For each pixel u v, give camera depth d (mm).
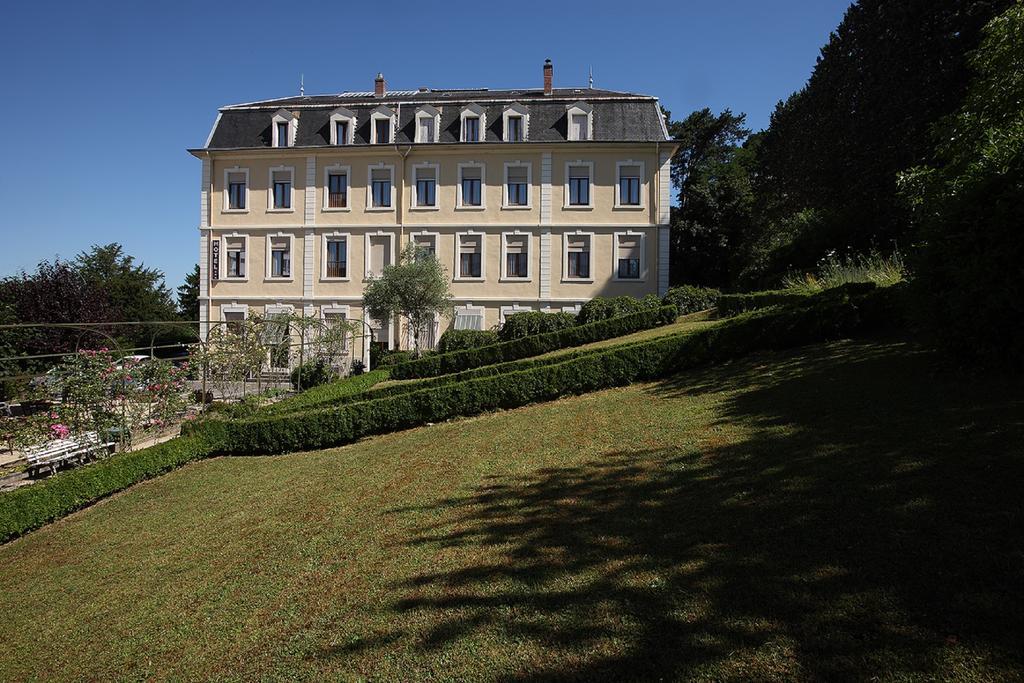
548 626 3809
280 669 3998
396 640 4012
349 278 30641
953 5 20734
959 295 7004
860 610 3371
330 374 21344
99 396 11508
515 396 11914
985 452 4973
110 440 11602
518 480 7023
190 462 11977
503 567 4734
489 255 29953
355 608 4609
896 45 22344
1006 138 8422
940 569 3572
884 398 7047
